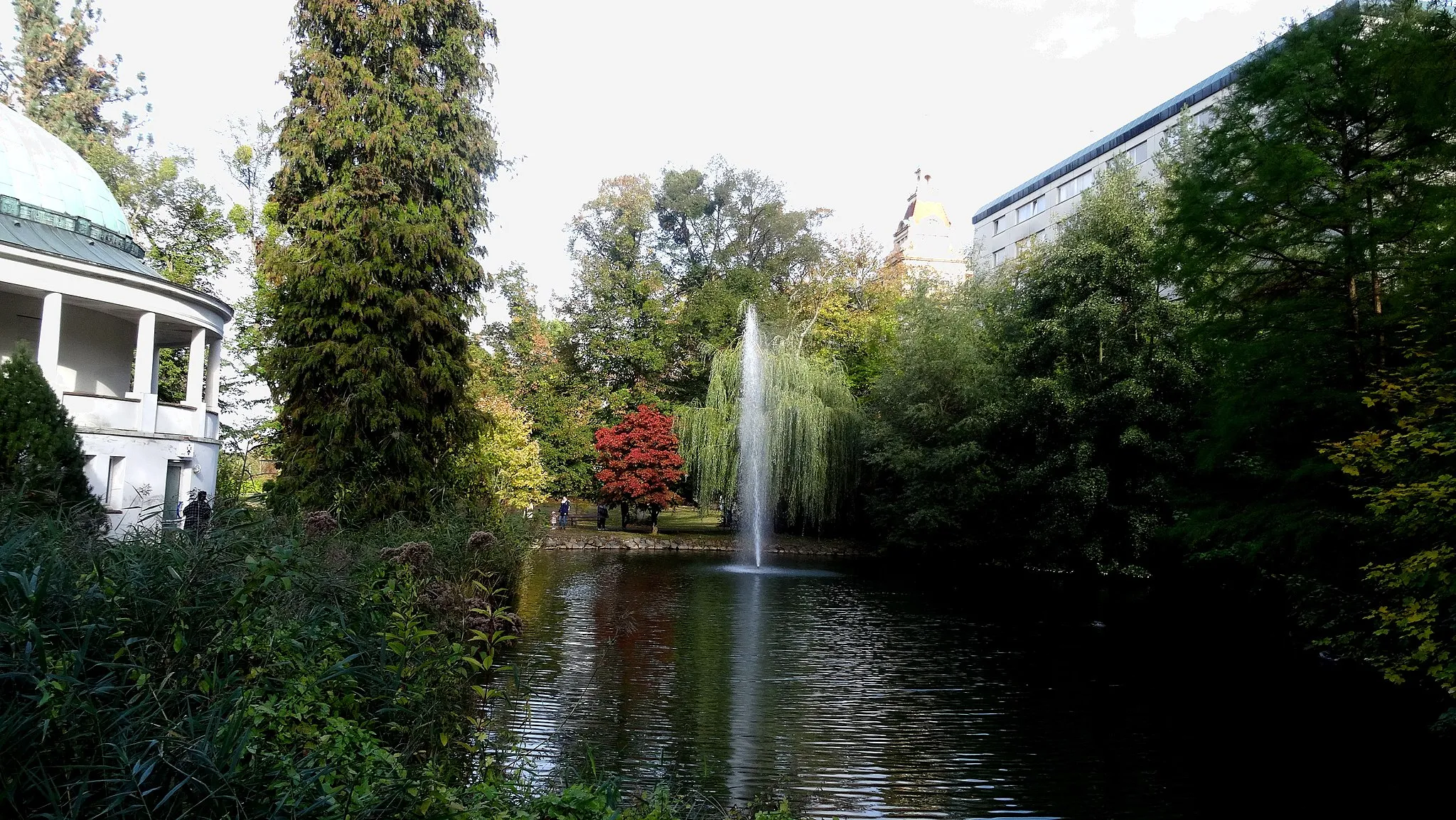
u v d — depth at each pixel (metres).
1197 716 11.06
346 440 16.42
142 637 4.14
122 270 18.30
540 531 29.42
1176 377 22.81
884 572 29.16
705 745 9.21
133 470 18.42
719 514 46.31
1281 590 16.88
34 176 19.48
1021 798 8.05
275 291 19.20
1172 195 19.92
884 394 34.47
